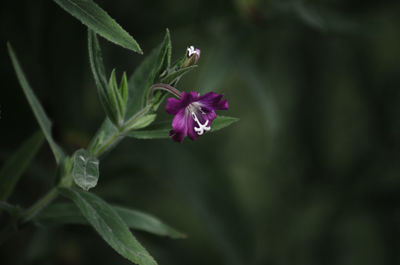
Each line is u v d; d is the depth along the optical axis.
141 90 0.47
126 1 0.57
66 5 0.42
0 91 0.55
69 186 0.45
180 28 0.58
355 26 0.62
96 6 0.42
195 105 0.44
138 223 0.47
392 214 0.73
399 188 0.70
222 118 0.45
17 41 0.55
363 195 0.71
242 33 0.60
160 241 0.57
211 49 0.67
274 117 0.60
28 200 0.56
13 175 0.47
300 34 0.70
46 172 0.56
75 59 0.56
